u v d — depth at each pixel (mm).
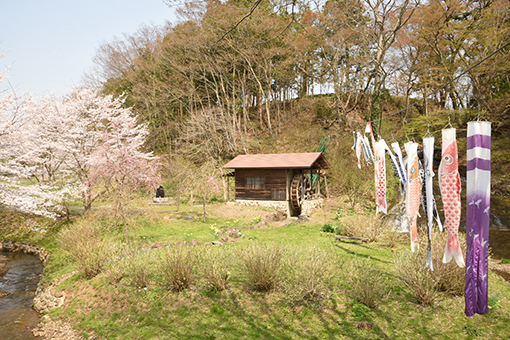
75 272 12219
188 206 27031
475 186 4363
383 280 8984
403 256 9344
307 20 30672
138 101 40750
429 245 5602
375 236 14078
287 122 43719
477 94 27703
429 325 6832
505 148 26203
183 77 38281
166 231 17234
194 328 7449
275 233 16406
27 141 17984
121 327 8062
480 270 4355
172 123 39156
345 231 15594
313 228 17703
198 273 9992
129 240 14484
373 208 23484
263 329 7137
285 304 8031
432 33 27969
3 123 15102
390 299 8062
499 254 14086
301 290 8258
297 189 23688
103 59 39875
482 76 28234
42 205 16922
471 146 4410
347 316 7332
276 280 8875
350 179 26766
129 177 17031
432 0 26906
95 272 11102
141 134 22781
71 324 8891
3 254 17453
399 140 29656
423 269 8203
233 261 10695
